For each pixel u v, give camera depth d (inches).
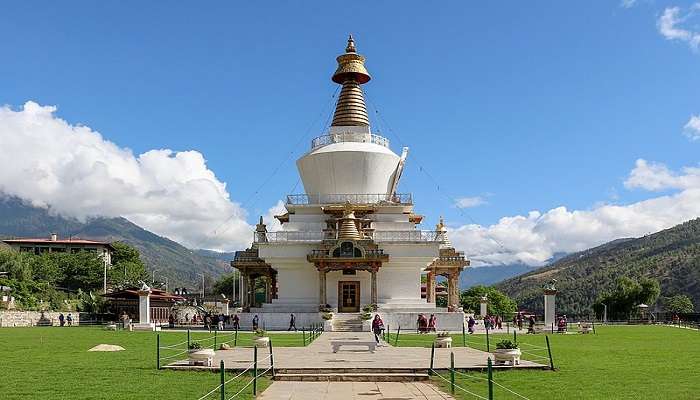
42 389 892.0
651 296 4630.9
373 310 2466.8
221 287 6392.7
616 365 1190.9
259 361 1217.4
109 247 5693.9
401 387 962.1
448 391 918.4
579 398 826.2
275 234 2625.5
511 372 1092.5
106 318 3201.3
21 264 3922.2
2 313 2802.7
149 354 1396.4
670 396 839.7
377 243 2571.4
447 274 2928.2
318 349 1528.1
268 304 2642.7
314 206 2738.7
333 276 2628.0
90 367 1147.3
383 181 2851.9
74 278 4534.9
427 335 2103.8
